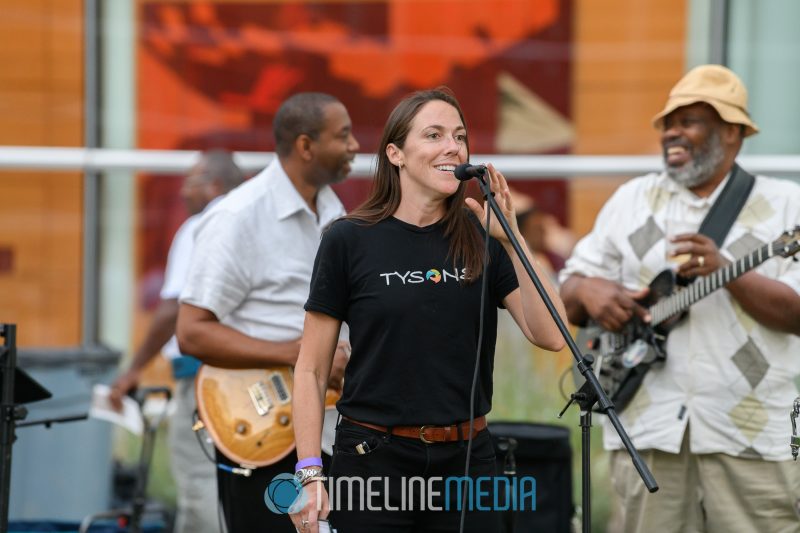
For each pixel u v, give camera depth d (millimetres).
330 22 25891
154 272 25953
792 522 15148
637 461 11148
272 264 15078
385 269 11945
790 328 14906
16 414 13836
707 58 25359
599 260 16438
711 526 15375
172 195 25969
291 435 14680
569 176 25531
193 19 25969
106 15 25859
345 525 12047
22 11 25719
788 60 25125
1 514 13648
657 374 15492
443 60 25812
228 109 25984
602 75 25594
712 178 15695
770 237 15312
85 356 21875
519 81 25734
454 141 12086
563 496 17125
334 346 12398
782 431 15062
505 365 23828
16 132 25750
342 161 15461
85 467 21828
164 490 23609
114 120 25922
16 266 25766
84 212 25828
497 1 25656
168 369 24812
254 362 14844
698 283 15031
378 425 11898
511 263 12328
